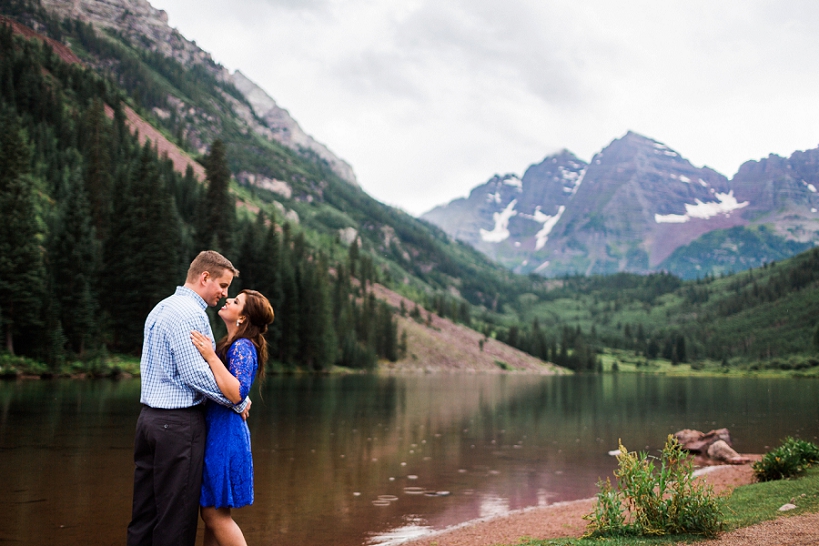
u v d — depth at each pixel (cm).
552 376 18088
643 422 3875
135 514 567
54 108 13450
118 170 9719
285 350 9812
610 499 1019
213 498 581
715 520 915
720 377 19388
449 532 1224
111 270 7044
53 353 5644
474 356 19012
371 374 12138
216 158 8775
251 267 9212
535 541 1038
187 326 566
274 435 2747
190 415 570
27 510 1298
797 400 6425
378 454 2300
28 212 6069
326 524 1291
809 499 1116
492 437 2962
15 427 2544
